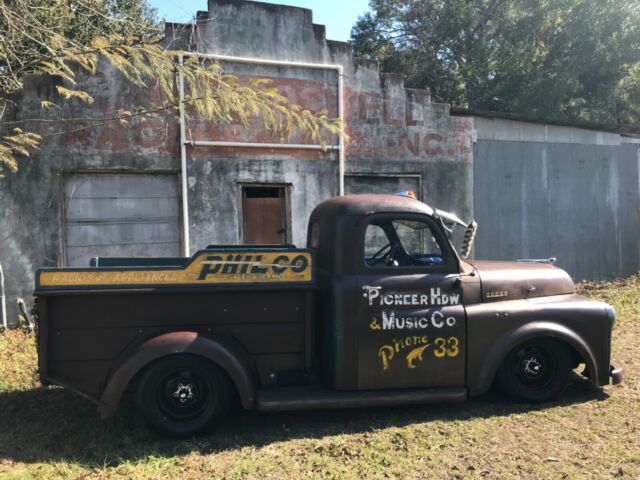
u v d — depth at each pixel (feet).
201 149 26.94
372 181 30.91
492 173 33.58
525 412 14.58
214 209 27.25
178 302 13.17
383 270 14.06
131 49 16.75
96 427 13.76
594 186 36.37
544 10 66.23
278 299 13.65
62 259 25.09
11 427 13.78
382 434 13.21
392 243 14.96
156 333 13.05
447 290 14.28
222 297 13.38
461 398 14.02
